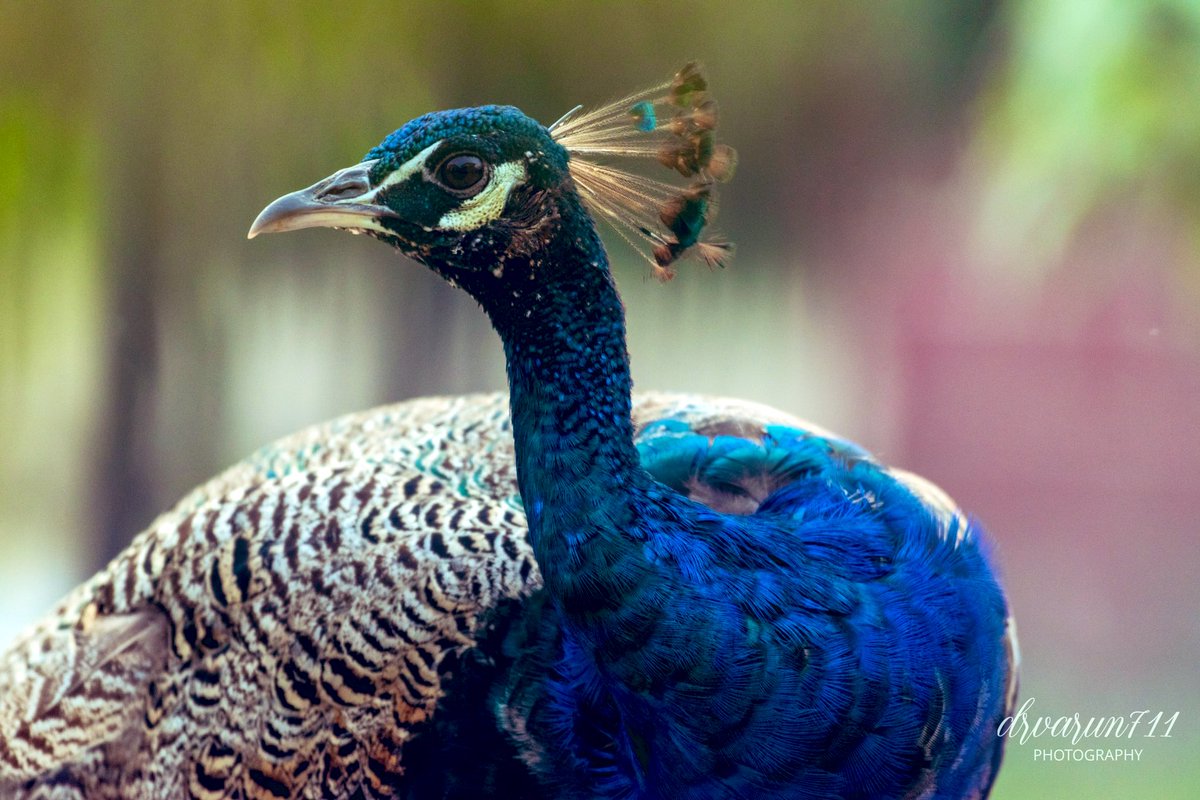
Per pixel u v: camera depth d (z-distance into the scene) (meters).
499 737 6.17
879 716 5.45
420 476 7.08
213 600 6.80
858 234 21.12
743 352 24.09
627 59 16.50
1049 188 11.16
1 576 20.89
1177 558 23.61
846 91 18.91
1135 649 23.45
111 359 16.16
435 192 5.66
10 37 14.45
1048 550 24.11
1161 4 10.02
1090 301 22.84
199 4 14.69
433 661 6.34
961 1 18.09
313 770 6.52
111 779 6.98
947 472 24.62
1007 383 24.17
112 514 16.62
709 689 5.33
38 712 7.17
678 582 5.38
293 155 15.55
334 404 20.06
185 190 15.41
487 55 15.89
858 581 5.70
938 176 19.88
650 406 7.77
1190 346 23.12
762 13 17.52
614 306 5.75
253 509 6.96
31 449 18.52
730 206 20.84
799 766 5.41
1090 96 10.41
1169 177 10.66
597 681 5.91
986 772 6.45
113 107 14.88
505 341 5.84
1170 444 23.47
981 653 5.87
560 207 5.68
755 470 6.39
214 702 6.72
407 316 19.83
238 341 17.33
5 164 14.99
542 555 5.57
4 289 15.60
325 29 14.98
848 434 25.17
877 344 24.31
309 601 6.59
